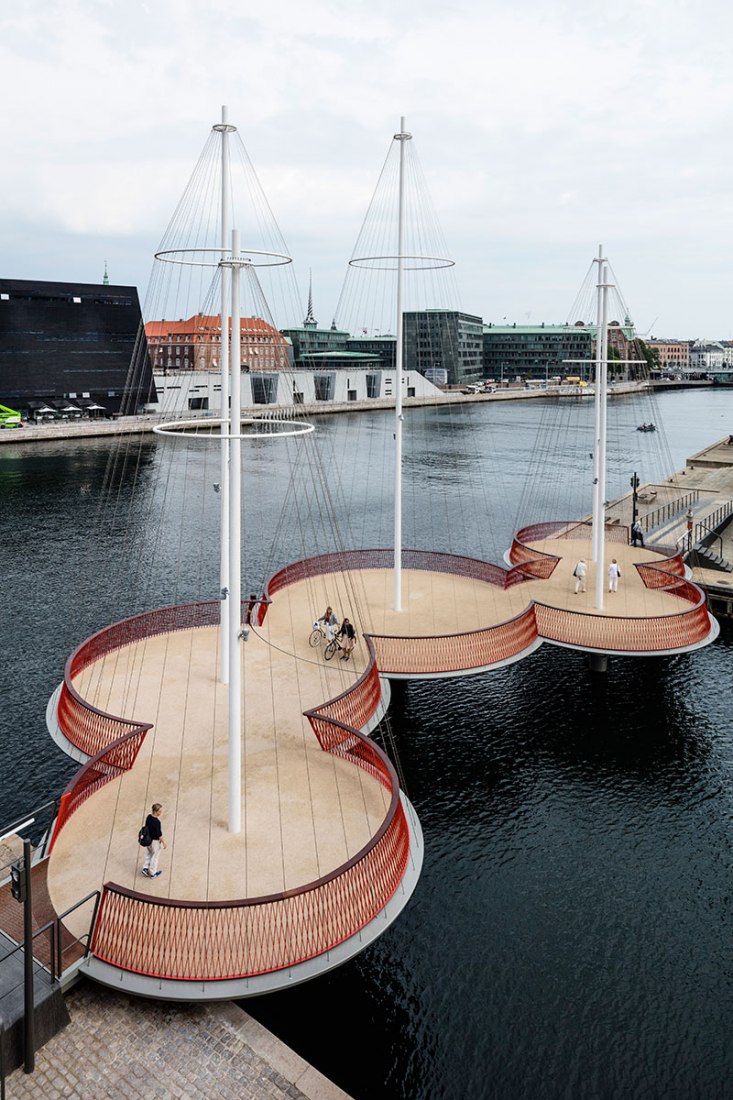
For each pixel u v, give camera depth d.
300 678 25.95
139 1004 15.06
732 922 20.92
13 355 137.88
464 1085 16.55
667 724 30.86
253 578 51.62
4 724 30.38
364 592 34.44
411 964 19.56
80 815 18.98
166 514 70.62
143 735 21.19
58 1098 13.34
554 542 44.12
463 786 26.94
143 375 149.12
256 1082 13.70
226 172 24.27
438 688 33.66
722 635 39.56
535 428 150.00
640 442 127.12
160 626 29.86
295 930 14.87
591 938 20.38
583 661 36.16
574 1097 16.28
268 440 130.88
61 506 73.94
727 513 58.16
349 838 18.09
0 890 17.11
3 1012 13.86
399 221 29.70
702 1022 17.98
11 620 41.94
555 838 24.31
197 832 18.28
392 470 98.69
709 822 25.05
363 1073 16.78
